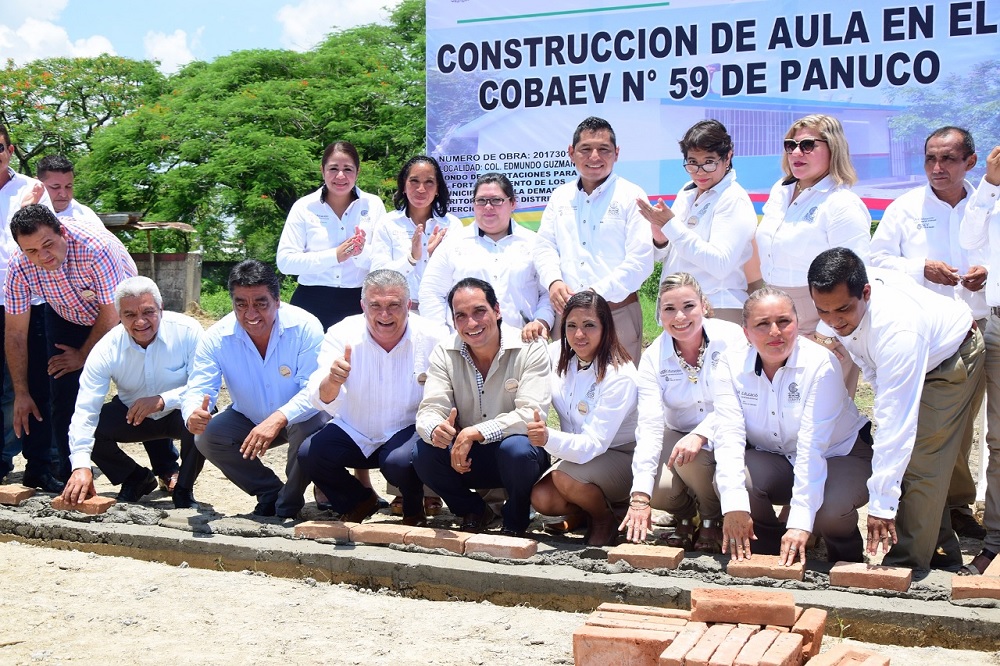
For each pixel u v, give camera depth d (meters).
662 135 7.73
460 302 5.17
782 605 3.80
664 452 5.26
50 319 6.69
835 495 4.70
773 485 4.88
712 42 7.55
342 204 6.78
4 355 6.96
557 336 6.21
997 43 6.85
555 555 4.89
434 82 8.34
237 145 21.98
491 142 8.21
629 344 5.96
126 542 5.57
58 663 3.94
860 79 7.21
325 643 4.16
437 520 6.11
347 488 5.74
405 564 4.93
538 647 4.12
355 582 5.04
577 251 5.98
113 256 6.49
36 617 4.50
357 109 22.88
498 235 6.27
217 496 6.83
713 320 5.12
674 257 5.98
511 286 6.15
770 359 4.70
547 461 5.43
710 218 5.75
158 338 6.13
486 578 4.78
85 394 6.05
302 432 5.75
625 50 7.78
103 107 26.39
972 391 4.74
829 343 5.13
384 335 5.45
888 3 7.10
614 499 5.36
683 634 3.71
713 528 5.16
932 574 4.52
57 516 5.87
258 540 5.34
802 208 5.53
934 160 5.37
